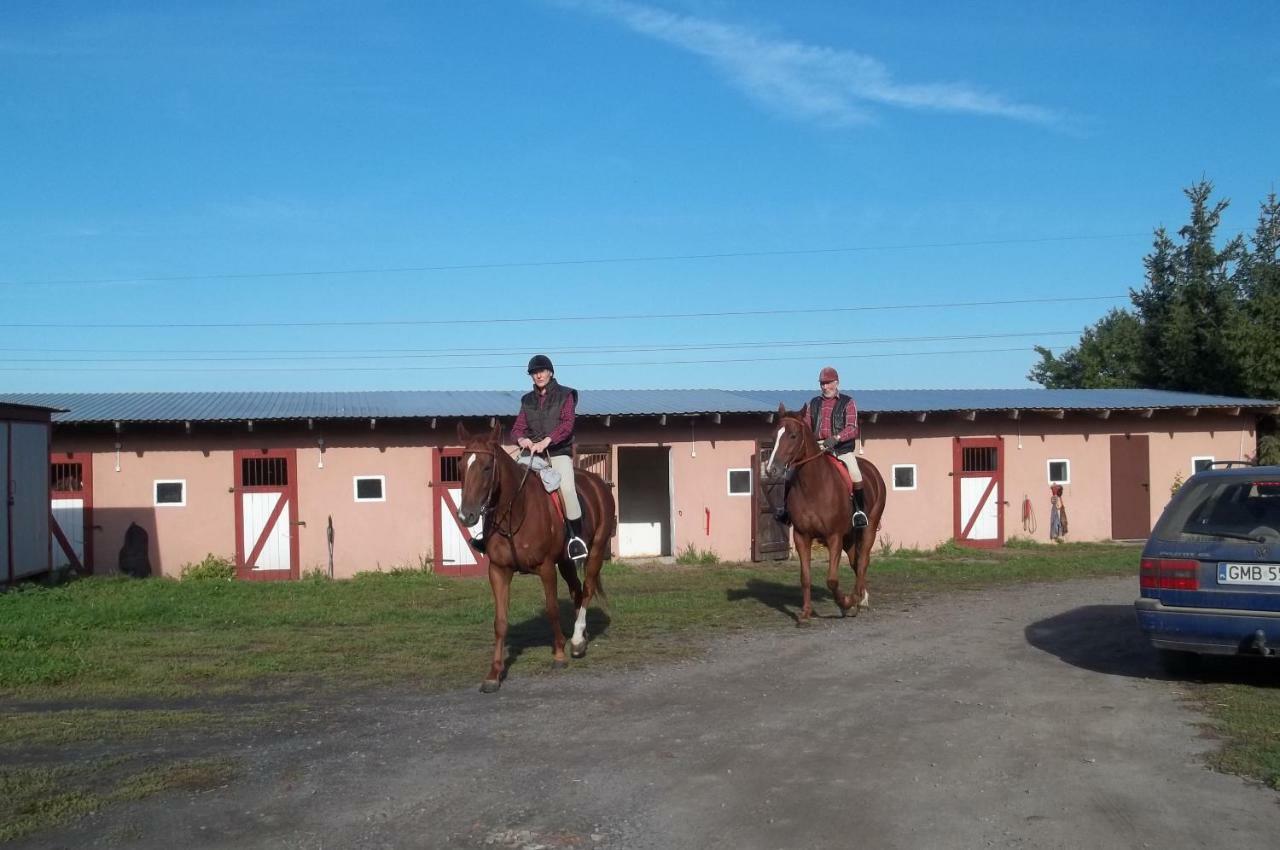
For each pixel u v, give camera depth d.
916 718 7.05
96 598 13.85
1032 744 6.38
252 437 17.94
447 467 18.47
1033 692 7.81
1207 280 29.28
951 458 21.16
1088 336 42.41
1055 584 15.18
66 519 17.41
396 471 18.31
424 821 5.20
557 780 5.80
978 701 7.54
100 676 8.77
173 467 17.73
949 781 5.68
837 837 4.91
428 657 9.61
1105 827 4.99
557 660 9.11
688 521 19.56
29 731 6.92
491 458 8.05
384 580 16.83
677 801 5.43
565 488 9.12
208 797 5.57
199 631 11.24
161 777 5.88
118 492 17.58
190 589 15.15
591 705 7.58
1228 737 6.48
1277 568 7.14
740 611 12.39
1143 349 30.30
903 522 20.84
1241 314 26.92
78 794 5.59
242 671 8.95
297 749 6.48
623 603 13.14
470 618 12.06
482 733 6.82
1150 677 8.34
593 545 9.92
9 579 14.48
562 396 9.23
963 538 21.14
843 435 11.69
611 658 9.45
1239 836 4.86
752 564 19.17
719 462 19.72
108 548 17.50
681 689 8.09
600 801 5.45
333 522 18.09
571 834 5.01
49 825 5.16
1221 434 22.81
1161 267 30.30
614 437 19.30
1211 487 7.89
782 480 11.33
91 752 6.44
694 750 6.34
